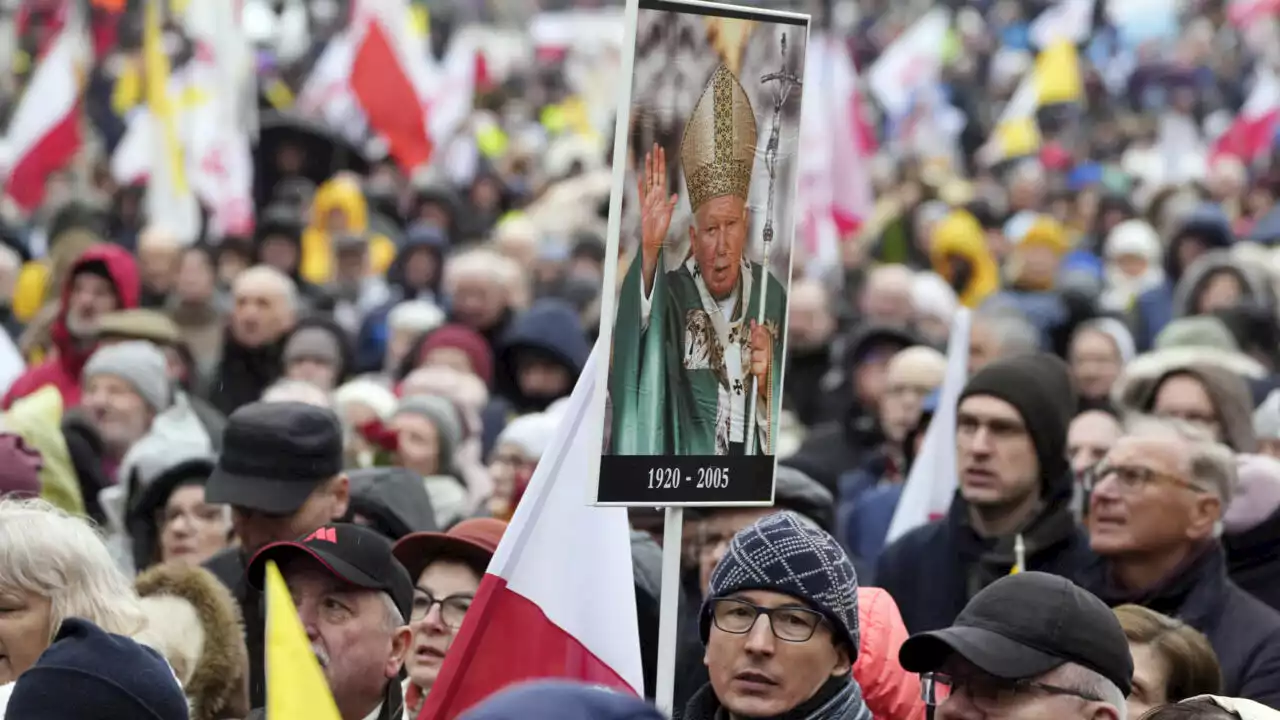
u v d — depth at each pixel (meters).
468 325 16.25
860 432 14.47
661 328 6.01
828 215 22.16
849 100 22.91
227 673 7.04
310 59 37.72
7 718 5.02
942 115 37.12
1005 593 5.87
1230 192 25.64
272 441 8.06
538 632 6.35
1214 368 10.44
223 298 18.59
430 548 7.50
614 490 5.93
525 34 45.16
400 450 11.26
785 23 6.20
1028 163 28.95
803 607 6.12
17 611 6.14
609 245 5.84
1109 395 13.11
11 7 33.09
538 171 29.42
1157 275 20.22
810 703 6.15
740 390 6.21
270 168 23.95
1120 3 43.34
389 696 6.57
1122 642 5.85
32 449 9.12
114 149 29.19
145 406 11.71
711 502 6.15
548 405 14.70
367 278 20.42
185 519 9.61
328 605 6.37
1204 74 38.00
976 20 44.75
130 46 31.67
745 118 6.15
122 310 13.89
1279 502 8.85
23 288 18.56
